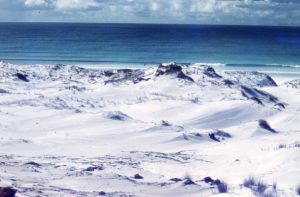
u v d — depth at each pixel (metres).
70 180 29.08
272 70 155.00
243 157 43.19
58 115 70.81
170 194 26.33
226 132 64.88
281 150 39.88
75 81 102.56
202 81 96.62
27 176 29.19
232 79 107.25
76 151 48.72
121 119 69.56
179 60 192.25
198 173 35.94
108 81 99.12
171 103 81.88
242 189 22.81
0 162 34.56
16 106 74.88
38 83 99.25
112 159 43.09
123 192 26.09
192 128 69.38
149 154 47.53
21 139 53.44
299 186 24.61
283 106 85.12
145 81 96.88
